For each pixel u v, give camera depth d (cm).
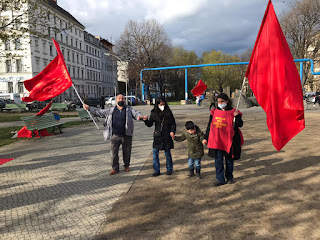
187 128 462
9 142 899
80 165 591
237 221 319
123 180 484
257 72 439
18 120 1753
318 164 538
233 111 433
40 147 807
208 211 348
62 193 427
